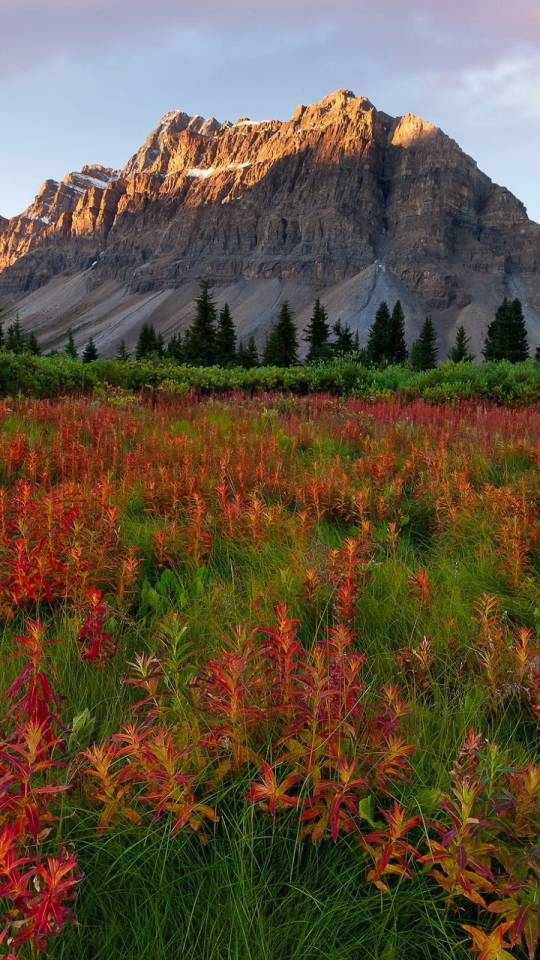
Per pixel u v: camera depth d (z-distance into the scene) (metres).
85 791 1.93
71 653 2.94
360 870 1.76
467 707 2.53
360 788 1.98
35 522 3.93
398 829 1.61
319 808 1.72
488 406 14.21
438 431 9.28
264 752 2.15
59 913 1.31
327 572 3.64
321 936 1.60
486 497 5.34
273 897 1.67
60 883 1.35
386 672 2.94
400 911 1.70
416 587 3.53
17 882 1.31
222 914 1.63
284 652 2.17
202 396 15.38
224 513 4.81
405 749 1.89
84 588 3.38
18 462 6.32
